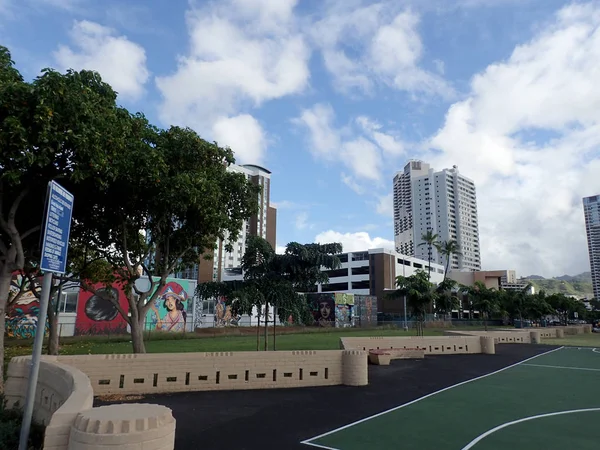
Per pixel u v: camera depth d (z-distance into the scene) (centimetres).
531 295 7269
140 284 2531
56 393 811
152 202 1395
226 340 3331
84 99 1026
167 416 552
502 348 3228
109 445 494
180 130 1570
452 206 16100
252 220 13475
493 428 912
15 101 934
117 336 3278
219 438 802
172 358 1250
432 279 10238
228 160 1683
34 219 1373
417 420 974
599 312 11144
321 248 1783
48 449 523
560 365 2159
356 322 6338
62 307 3525
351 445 777
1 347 1123
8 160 986
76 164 1065
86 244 1677
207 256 1902
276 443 782
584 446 792
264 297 1698
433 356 2503
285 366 1363
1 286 1145
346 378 1416
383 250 8756
